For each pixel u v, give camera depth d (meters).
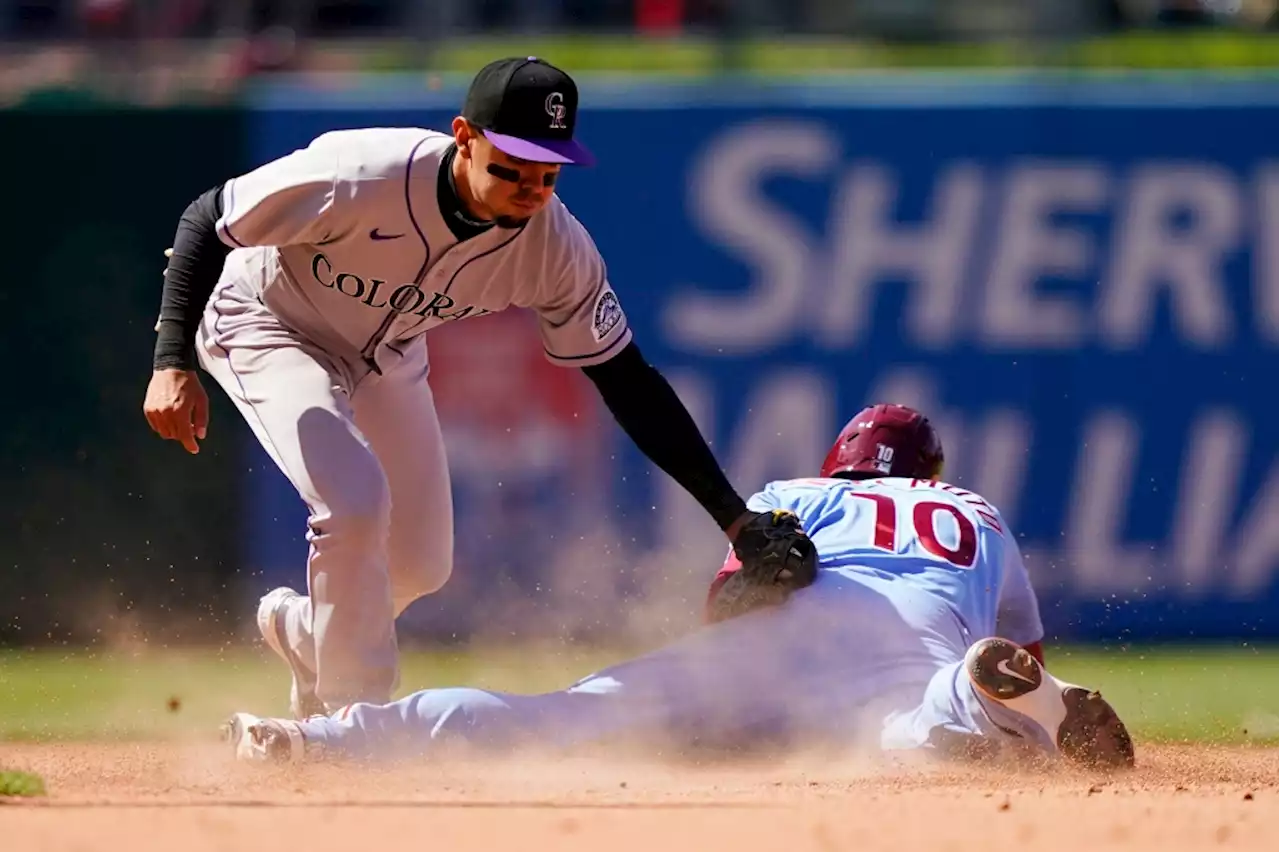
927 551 16.59
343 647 15.90
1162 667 30.86
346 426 16.14
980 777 14.68
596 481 33.28
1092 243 33.69
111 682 28.06
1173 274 33.72
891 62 36.22
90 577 33.28
